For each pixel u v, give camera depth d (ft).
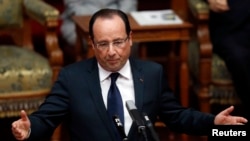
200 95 35.96
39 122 22.85
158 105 24.29
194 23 39.06
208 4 36.50
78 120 23.50
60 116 23.75
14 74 33.09
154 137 17.12
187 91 36.17
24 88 33.35
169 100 24.56
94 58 24.23
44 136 23.34
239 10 36.37
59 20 46.19
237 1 36.55
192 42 39.22
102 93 23.54
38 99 33.78
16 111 33.65
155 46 49.52
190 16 40.40
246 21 36.47
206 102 36.04
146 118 17.79
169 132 40.09
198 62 36.55
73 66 24.25
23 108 33.65
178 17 36.50
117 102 23.22
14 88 33.19
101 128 23.22
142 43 43.01
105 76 23.52
